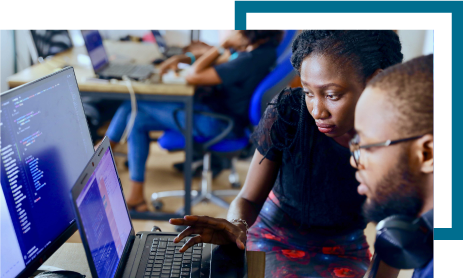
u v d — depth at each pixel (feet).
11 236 2.78
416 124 3.93
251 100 7.24
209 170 8.64
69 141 3.48
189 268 3.37
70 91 3.58
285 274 4.35
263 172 4.75
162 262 3.43
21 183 2.88
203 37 10.73
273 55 7.14
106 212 3.12
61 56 8.59
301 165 4.54
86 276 3.39
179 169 9.77
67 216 3.38
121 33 10.55
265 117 4.64
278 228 4.78
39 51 8.30
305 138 4.44
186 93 7.13
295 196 4.68
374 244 4.30
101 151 3.32
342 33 4.06
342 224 4.58
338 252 4.57
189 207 7.76
